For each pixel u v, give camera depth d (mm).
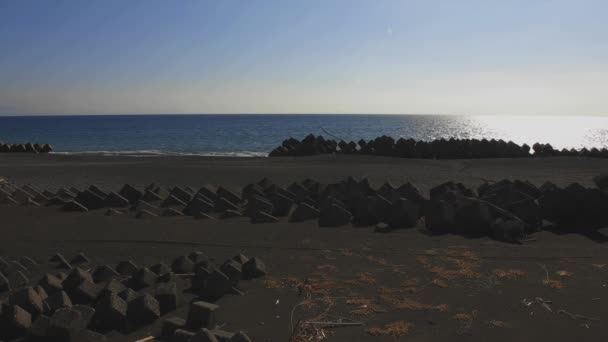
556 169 20422
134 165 22344
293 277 7270
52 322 5328
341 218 10461
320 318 5793
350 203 11586
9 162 25484
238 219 11234
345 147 27547
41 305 5992
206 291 6672
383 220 10562
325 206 10594
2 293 6754
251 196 12758
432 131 89562
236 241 9297
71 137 73500
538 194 12102
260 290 6805
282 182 17672
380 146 26734
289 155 27625
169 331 5539
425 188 16156
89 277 6969
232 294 6672
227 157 27266
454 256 8133
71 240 9609
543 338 5211
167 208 12203
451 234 9648
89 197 13008
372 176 18766
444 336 5285
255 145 53594
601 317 5699
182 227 10414
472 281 6949
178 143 57750
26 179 18719
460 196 11195
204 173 19672
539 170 20250
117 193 13867
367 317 5809
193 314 5570
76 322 5383
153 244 9258
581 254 8164
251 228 10258
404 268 7559
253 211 10992
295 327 5559
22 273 7375
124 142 60812
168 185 17453
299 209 11078
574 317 5715
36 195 13898
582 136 82875
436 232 9812
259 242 9203
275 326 5645
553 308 5984
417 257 8117
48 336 5305
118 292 6453
